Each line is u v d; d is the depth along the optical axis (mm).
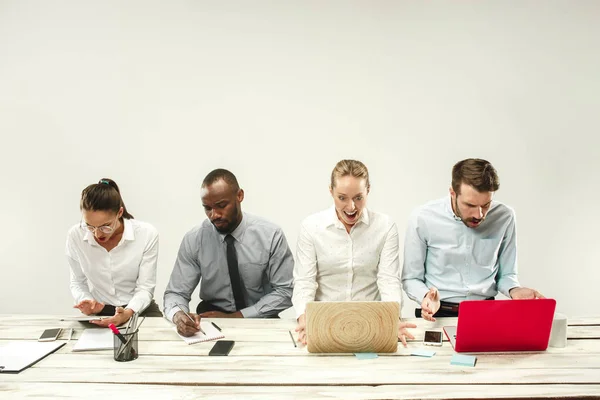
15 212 3346
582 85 3314
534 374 1533
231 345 1753
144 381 1482
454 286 2316
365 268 2215
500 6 3285
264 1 3293
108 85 3305
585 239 3383
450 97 3332
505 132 3340
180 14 3291
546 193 3363
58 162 3326
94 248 2305
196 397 1386
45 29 3285
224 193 2252
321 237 2188
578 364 1610
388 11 3299
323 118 3340
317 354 1697
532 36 3299
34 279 3371
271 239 2455
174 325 2000
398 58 3316
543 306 1671
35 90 3303
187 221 3373
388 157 3359
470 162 2033
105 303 2422
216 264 2447
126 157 3336
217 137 3340
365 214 2170
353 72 3322
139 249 2344
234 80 3322
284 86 3326
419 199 3381
